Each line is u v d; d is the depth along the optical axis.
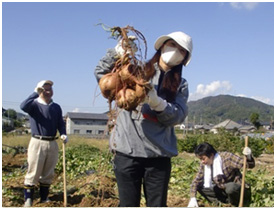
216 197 5.61
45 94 5.55
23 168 9.93
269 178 6.98
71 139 26.28
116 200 5.71
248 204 5.41
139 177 2.91
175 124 2.87
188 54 2.97
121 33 2.82
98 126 67.25
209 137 19.59
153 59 2.99
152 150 2.83
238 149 16.83
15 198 5.93
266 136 27.73
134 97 2.65
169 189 6.78
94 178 7.25
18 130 53.59
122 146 2.85
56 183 7.75
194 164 9.59
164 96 2.94
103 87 2.79
